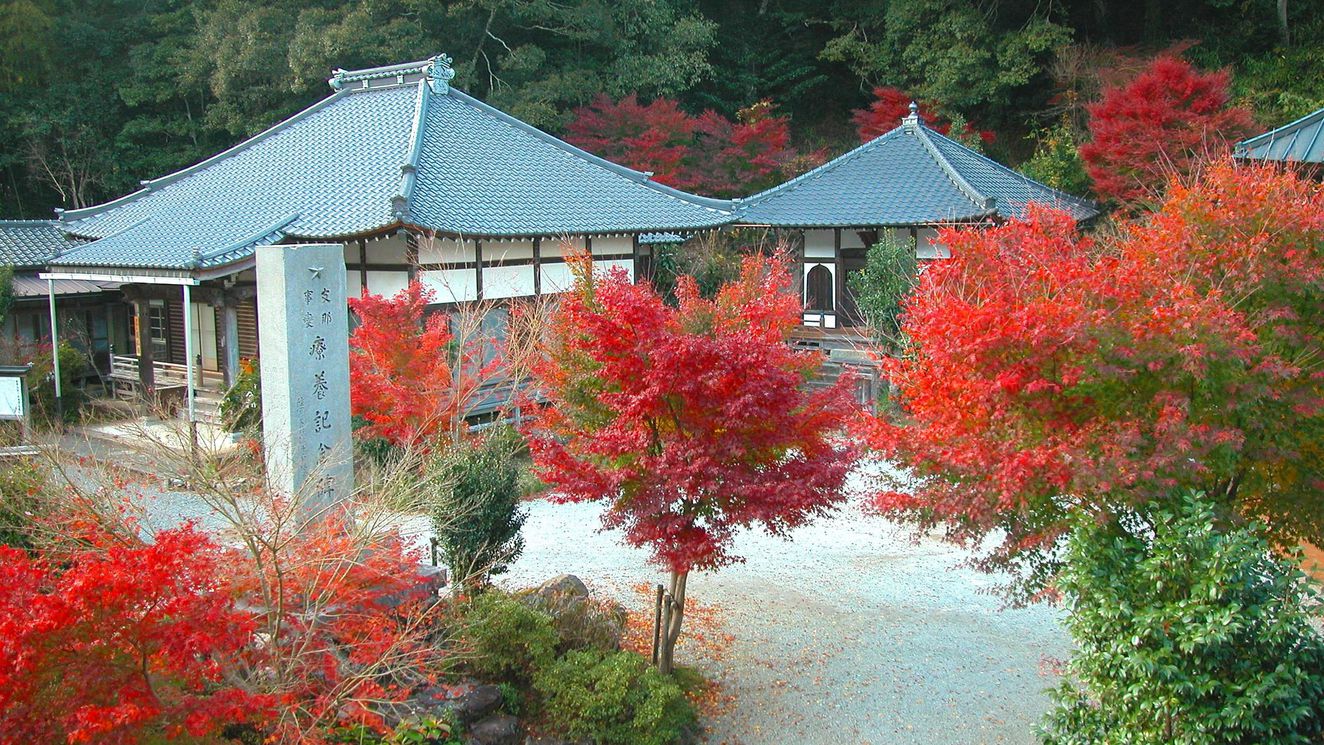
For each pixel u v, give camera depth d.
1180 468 7.90
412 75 25.52
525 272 22.06
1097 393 8.41
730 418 8.87
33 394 21.19
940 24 34.78
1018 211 24.09
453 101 25.73
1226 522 8.36
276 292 10.88
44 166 35.03
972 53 33.97
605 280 10.96
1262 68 32.28
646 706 9.05
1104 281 8.48
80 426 20.77
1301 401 8.68
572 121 34.78
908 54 36.09
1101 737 7.54
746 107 40.84
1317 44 32.19
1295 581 7.05
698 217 24.92
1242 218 9.23
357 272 20.64
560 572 13.78
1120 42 36.50
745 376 8.99
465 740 8.54
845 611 12.75
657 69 37.06
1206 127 20.22
